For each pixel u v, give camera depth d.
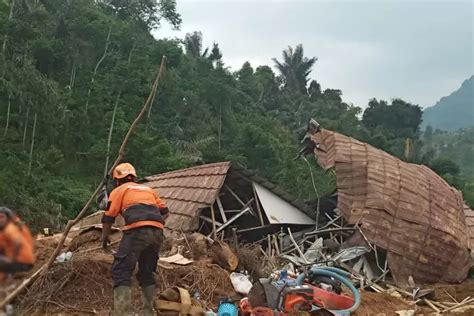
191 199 12.76
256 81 60.19
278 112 57.97
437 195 13.20
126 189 6.32
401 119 56.97
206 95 47.66
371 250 11.69
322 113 59.00
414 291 10.32
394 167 13.05
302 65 71.25
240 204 13.92
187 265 7.96
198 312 6.68
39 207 22.98
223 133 46.66
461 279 12.38
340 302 7.41
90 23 43.31
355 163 12.80
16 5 39.69
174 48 50.31
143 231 6.02
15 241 5.29
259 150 40.91
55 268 7.20
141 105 41.09
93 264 7.29
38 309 6.74
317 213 13.89
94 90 40.19
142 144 35.31
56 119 34.50
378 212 12.02
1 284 5.73
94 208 21.52
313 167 35.66
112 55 44.91
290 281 7.59
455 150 74.69
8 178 26.81
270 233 13.72
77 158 36.25
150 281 6.30
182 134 42.38
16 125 33.94
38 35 39.09
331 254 12.16
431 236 12.20
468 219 15.53
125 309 5.91
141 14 56.69
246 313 6.85
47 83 33.88
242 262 8.93
